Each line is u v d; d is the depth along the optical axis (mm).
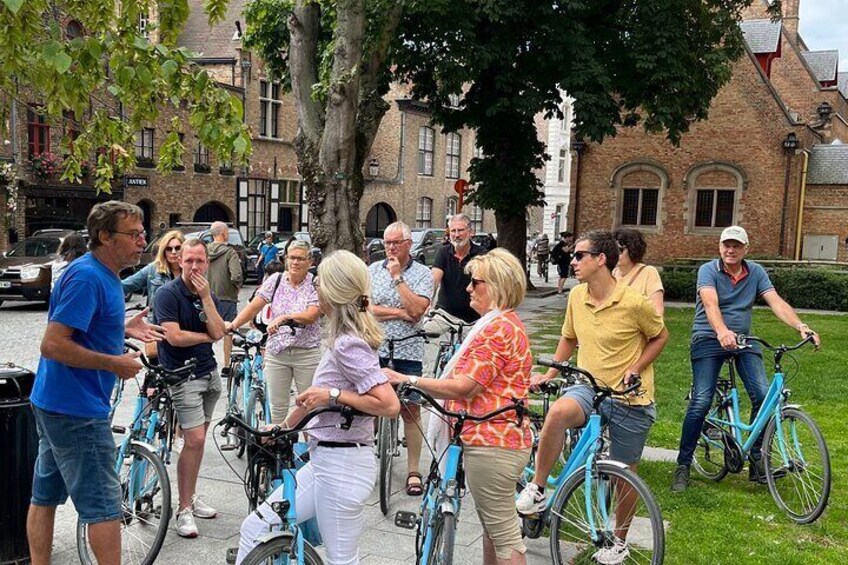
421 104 41000
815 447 5348
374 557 4625
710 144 26062
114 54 5125
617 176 27250
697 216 26609
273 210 33969
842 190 25969
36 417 3693
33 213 24438
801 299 21266
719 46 22453
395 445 5953
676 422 8031
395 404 3209
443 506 3516
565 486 4156
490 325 3656
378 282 5758
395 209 41031
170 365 4840
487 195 20656
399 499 5570
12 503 4219
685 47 17516
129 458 4473
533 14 17188
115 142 6207
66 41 5160
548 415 4191
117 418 7570
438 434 3994
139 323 4340
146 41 5117
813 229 26422
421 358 5797
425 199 43594
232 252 9305
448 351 6328
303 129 10828
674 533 5000
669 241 26797
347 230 10406
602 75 17094
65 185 24906
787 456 5445
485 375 3584
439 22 16672
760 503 5652
